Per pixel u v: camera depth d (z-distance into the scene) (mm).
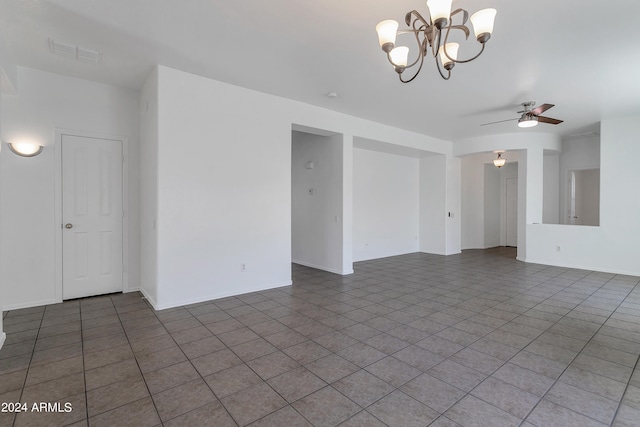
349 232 5535
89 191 4016
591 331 3080
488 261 6828
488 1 2363
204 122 3846
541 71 3604
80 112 3926
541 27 2713
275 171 4512
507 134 6723
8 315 3416
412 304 3895
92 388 2125
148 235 3920
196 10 2500
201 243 3881
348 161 5441
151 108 3736
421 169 8070
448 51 2340
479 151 7074
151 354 2596
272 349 2695
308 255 6191
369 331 3076
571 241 6164
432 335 2982
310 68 3564
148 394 2062
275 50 3152
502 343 2816
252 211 4309
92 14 2559
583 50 3115
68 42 3014
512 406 1943
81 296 3988
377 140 5879
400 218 7707
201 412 1888
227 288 4125
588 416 1851
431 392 2088
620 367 2414
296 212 6473
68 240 3891
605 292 4438
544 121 4609
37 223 3695
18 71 3529
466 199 8742
